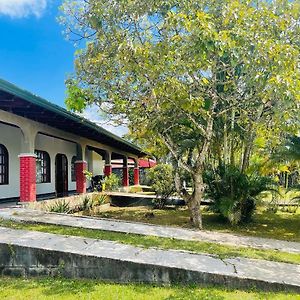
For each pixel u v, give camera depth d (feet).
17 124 37.73
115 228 31.07
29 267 21.75
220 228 40.16
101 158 89.81
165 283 20.34
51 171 60.39
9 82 26.91
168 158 59.93
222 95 37.24
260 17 30.81
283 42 31.99
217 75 38.88
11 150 48.91
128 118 39.19
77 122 42.63
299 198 44.57
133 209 58.90
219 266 21.58
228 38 26.48
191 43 28.66
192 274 20.26
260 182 42.98
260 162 47.01
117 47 32.37
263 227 41.27
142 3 32.09
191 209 39.99
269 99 31.63
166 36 31.78
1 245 22.24
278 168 46.73
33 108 34.37
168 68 30.25
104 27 33.53
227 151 45.44
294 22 34.01
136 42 32.24
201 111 33.60
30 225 29.63
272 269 21.89
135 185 92.58
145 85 33.96
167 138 39.78
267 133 40.34
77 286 19.49
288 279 20.11
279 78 26.78
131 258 21.38
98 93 39.24
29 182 39.32
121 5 32.27
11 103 32.24
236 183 42.47
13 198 48.75
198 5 32.27
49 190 59.36
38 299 17.19
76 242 24.25
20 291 18.48
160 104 32.81
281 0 33.53
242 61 31.04
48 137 59.47
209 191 44.60
